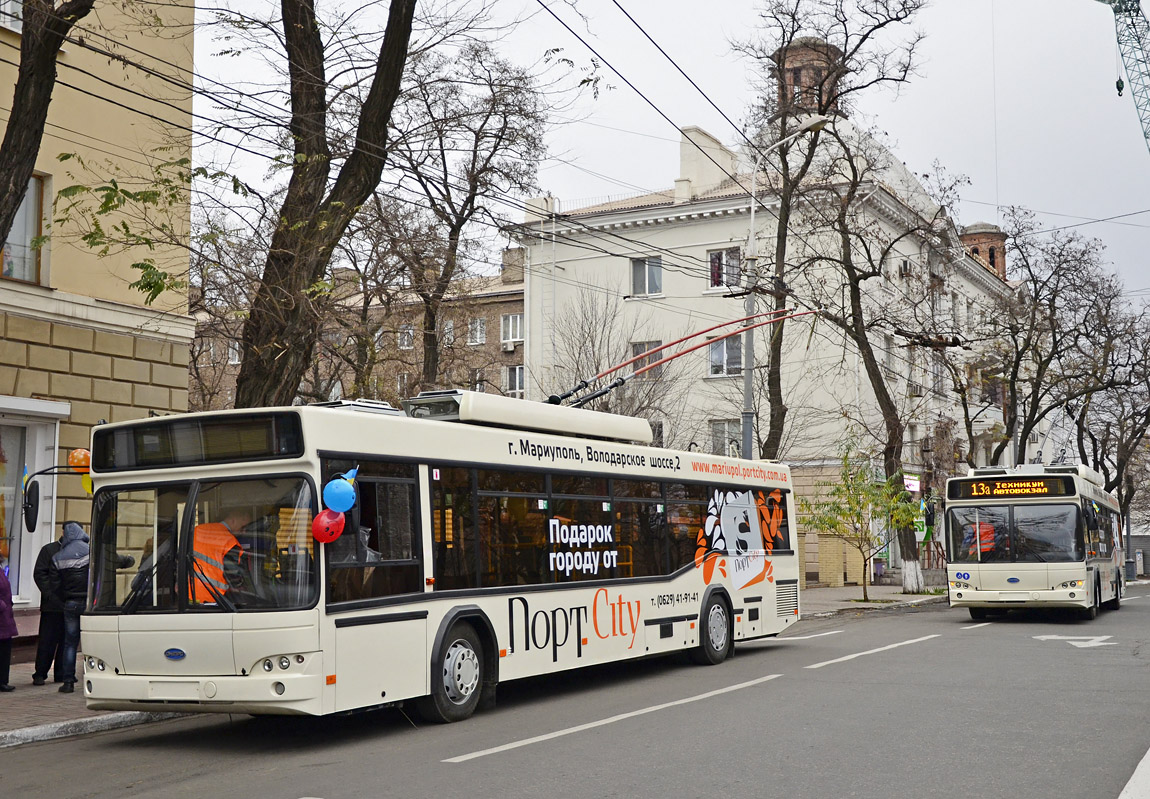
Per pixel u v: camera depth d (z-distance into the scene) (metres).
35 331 16.00
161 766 9.00
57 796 7.91
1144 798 6.96
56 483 16.27
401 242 22.91
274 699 9.06
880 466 41.19
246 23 14.13
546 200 45.91
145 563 9.74
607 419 13.93
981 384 45.31
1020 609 26.58
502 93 22.16
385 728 10.59
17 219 16.09
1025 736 9.23
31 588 16.16
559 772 8.05
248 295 14.53
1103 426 57.28
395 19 14.41
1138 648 16.73
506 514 11.70
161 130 17.97
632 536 13.85
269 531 9.39
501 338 52.06
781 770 7.95
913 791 7.22
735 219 42.81
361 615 9.66
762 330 42.03
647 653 13.85
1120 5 62.75
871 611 27.92
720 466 16.09
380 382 26.16
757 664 15.23
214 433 9.66
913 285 42.34
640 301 44.16
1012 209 39.53
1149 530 89.31
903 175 46.81
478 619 11.12
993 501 23.25
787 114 29.23
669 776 7.82
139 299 17.70
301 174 14.50
